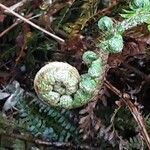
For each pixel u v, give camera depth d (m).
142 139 0.18
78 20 0.19
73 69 0.16
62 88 0.16
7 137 0.19
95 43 0.19
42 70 0.15
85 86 0.15
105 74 0.18
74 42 0.19
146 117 0.19
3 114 0.19
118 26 0.16
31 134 0.19
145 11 0.16
